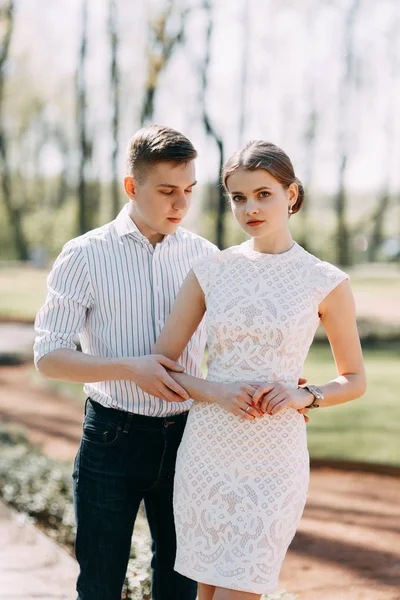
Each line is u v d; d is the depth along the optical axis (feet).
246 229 7.82
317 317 7.89
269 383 7.55
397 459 20.85
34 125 135.33
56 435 26.07
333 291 7.79
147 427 8.28
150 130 8.24
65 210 139.33
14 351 47.26
